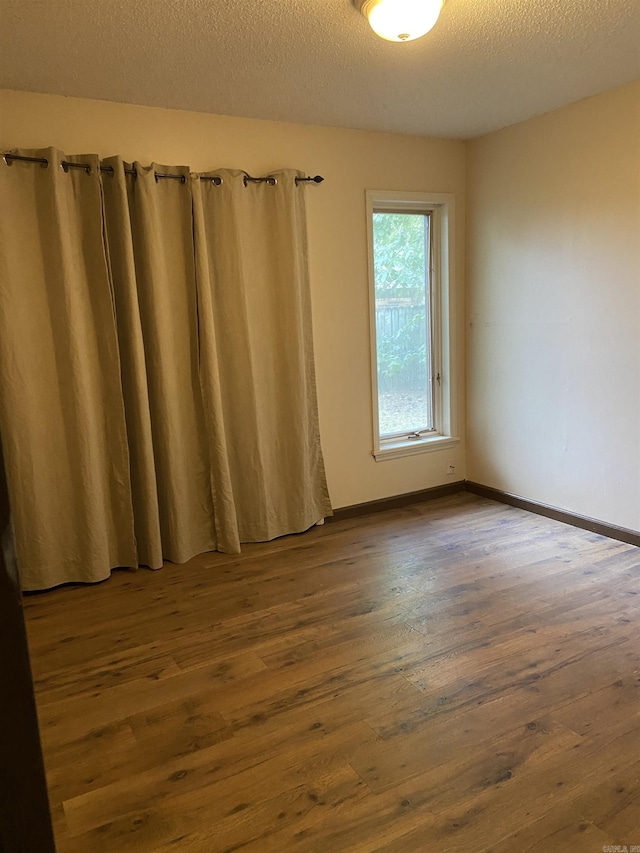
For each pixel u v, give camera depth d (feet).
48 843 3.17
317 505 13.24
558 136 11.82
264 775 6.13
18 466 10.02
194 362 11.39
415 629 8.83
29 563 10.30
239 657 8.30
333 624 9.07
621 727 6.60
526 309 13.08
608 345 11.50
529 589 9.94
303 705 7.21
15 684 2.93
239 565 11.34
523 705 7.04
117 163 10.07
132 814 5.70
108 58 8.61
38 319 10.00
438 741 6.50
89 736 6.81
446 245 14.23
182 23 7.60
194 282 11.09
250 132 11.64
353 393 13.53
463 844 5.24
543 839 5.26
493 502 14.49
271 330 12.10
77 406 10.22
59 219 9.70
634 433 11.27
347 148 12.67
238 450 11.98
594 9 7.62
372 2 6.85
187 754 6.47
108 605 9.95
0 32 7.72
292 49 8.50
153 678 7.88
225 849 5.29
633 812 5.49
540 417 13.14
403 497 14.47
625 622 8.77
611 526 11.93
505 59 9.15
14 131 9.81
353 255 13.07
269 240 11.85
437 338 14.78
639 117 10.38
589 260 11.61
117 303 10.60
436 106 11.32
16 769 2.99
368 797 5.79
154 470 10.96
